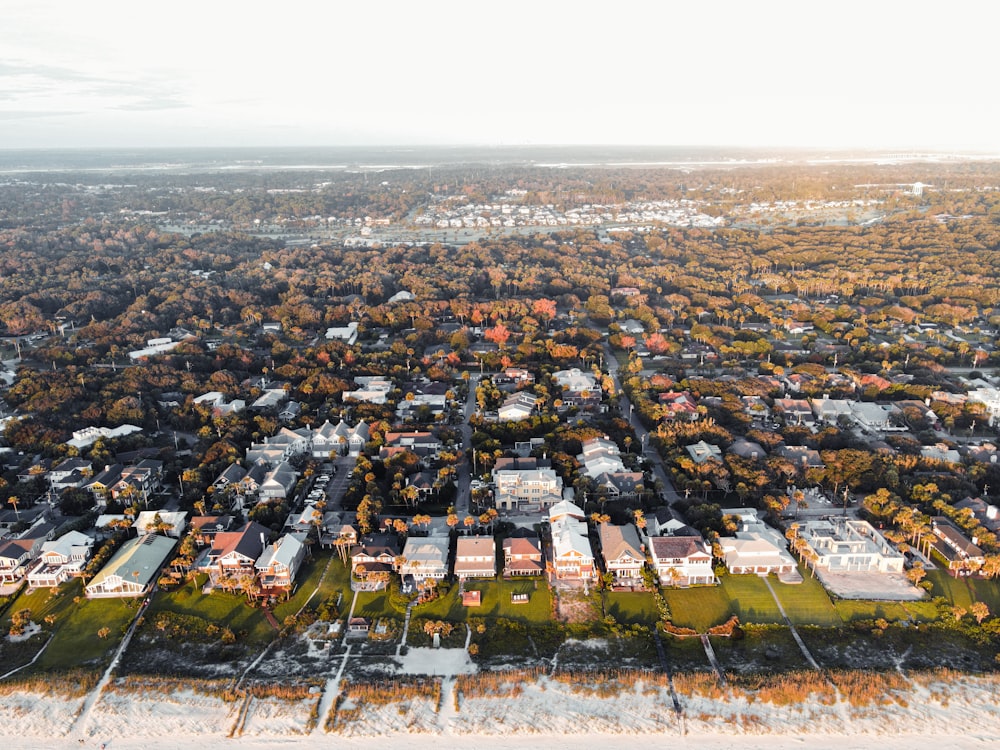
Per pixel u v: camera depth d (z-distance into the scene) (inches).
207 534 6599.4
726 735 4628.4
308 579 6215.6
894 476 7347.4
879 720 4712.1
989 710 4766.2
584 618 5684.1
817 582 6043.3
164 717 4793.3
